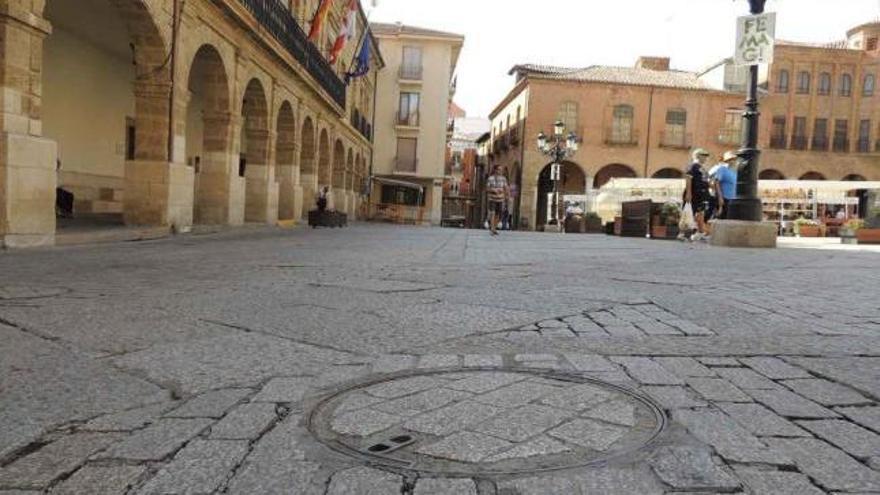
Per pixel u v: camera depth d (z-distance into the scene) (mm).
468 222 80000
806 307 4863
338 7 29594
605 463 2000
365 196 46375
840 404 2582
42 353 3418
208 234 13664
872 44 50688
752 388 2791
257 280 6316
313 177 25906
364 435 2256
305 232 17125
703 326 4137
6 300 4887
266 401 2635
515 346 3598
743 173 12227
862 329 4062
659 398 2639
